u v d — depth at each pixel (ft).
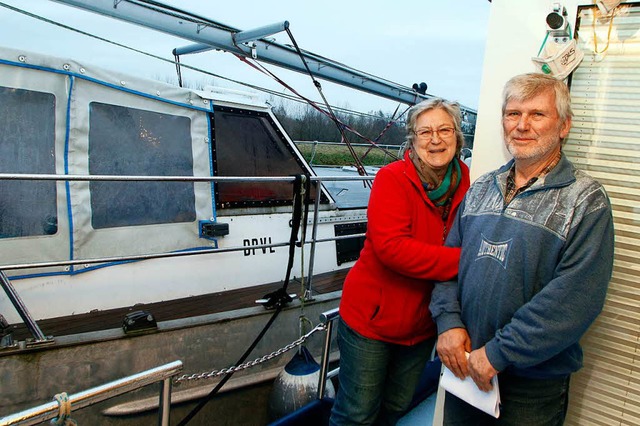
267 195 13.74
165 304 11.28
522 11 6.13
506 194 5.19
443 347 5.37
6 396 8.12
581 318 4.33
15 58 9.55
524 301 4.75
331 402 8.82
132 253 11.07
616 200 5.65
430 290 6.38
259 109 14.05
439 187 6.12
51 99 10.05
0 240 9.44
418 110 5.95
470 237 5.33
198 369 10.16
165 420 5.59
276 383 10.32
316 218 11.65
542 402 5.08
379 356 6.53
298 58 15.44
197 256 12.07
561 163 4.85
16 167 9.66
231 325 10.56
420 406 9.38
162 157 11.75
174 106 12.03
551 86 4.72
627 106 5.53
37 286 9.82
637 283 5.52
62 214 10.12
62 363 8.59
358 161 18.83
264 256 13.29
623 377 5.65
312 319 12.01
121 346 9.17
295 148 14.74
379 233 5.95
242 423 10.89
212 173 12.64
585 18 5.67
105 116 10.85
